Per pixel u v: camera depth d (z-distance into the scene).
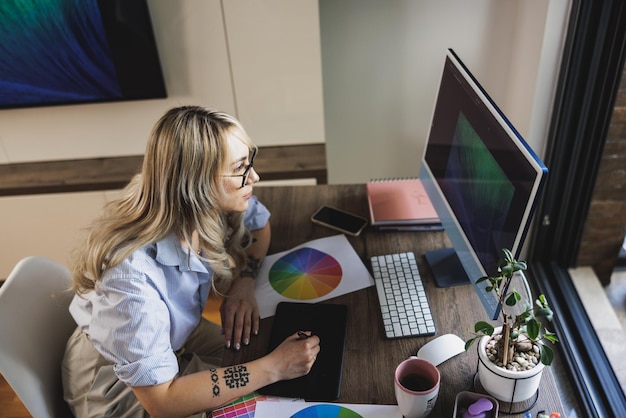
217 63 2.09
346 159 2.55
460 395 1.07
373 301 1.37
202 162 1.18
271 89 2.14
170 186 1.19
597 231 2.02
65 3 1.91
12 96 2.11
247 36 2.03
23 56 2.02
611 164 1.86
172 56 2.07
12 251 2.45
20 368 1.27
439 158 1.51
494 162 1.16
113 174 2.25
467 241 1.32
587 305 1.97
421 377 1.12
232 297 1.40
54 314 1.43
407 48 2.23
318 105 2.18
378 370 1.20
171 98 2.17
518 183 1.06
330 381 1.18
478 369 1.13
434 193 1.55
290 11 1.98
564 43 1.75
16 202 2.30
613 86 1.71
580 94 1.78
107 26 1.96
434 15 2.15
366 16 2.17
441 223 1.53
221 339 1.65
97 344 1.20
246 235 1.51
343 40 2.23
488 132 1.19
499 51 2.21
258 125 2.24
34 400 1.30
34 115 2.21
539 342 1.06
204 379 1.17
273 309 1.37
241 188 1.29
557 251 2.13
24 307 1.34
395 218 1.58
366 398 1.14
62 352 1.45
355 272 1.46
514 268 1.00
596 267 2.11
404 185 1.73
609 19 1.62
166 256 1.24
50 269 1.46
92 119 2.22
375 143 2.49
